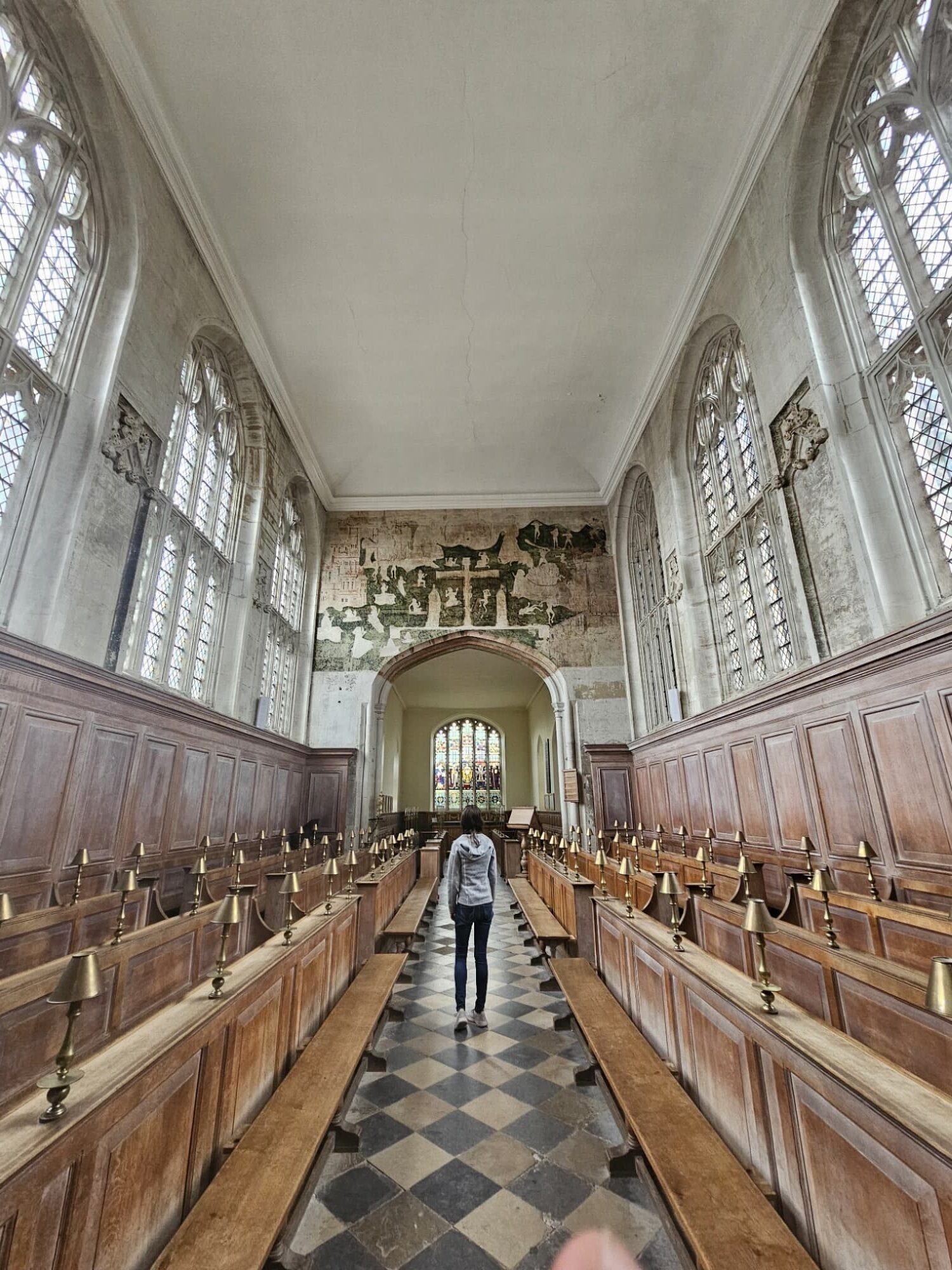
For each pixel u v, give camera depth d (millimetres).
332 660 15531
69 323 6766
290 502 14484
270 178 8688
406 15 7004
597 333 11727
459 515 16672
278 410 12719
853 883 6262
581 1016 4098
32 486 6156
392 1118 3707
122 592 7203
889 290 6512
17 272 5988
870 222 6734
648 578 14414
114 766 6770
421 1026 5332
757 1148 2432
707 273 9703
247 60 7309
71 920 4781
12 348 5824
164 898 7734
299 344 11805
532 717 26984
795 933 3611
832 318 7098
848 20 6473
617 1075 3207
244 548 11477
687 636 11133
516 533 16500
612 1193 2973
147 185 7629
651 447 12883
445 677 23938
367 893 5855
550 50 7383
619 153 8508
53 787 5785
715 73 7531
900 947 4188
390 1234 2684
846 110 6809
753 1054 2475
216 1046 2586
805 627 7422
